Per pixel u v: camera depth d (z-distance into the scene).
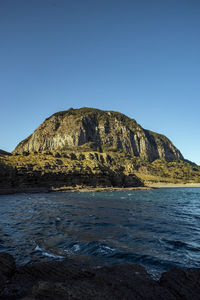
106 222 20.72
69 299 6.01
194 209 34.75
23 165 78.62
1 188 67.62
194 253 11.97
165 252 12.04
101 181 105.75
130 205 38.12
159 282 7.82
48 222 20.02
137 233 16.45
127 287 7.06
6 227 17.44
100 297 6.21
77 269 8.62
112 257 11.03
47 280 7.61
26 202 39.16
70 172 92.56
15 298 6.29
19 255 10.99
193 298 6.45
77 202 41.38
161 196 68.31
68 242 13.54
